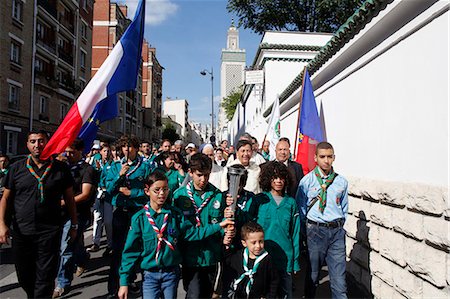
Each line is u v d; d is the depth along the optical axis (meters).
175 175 5.45
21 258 3.95
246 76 15.85
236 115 32.94
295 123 10.37
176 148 7.54
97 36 41.34
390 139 4.54
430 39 3.76
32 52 23.64
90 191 5.16
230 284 3.91
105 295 5.00
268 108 14.18
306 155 6.54
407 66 4.19
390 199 4.35
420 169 3.87
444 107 3.50
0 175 9.03
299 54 15.56
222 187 4.71
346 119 5.99
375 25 4.70
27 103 23.16
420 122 3.90
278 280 3.73
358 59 5.49
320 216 4.28
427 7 3.78
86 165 5.35
